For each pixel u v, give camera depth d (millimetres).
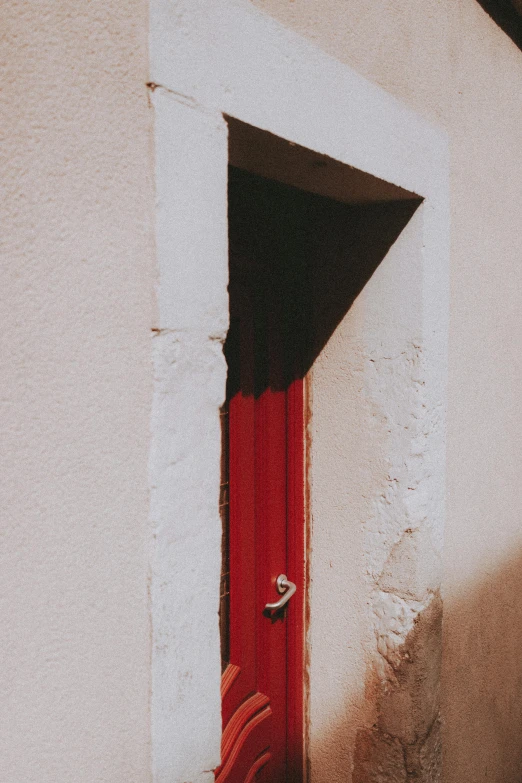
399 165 1681
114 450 1014
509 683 2660
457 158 2045
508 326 2508
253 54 1204
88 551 989
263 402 1947
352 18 1526
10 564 899
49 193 920
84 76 951
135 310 1030
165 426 1072
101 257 983
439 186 1881
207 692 1177
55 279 932
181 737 1128
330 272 1970
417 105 1807
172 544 1095
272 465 2002
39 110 904
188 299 1100
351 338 1945
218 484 1186
